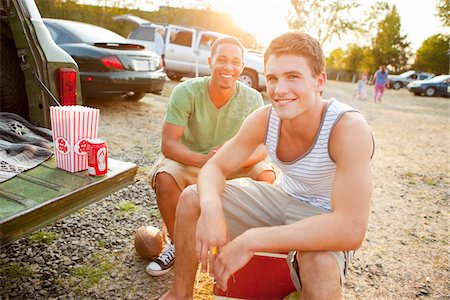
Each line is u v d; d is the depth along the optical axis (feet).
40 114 8.10
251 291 5.70
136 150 16.21
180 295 6.11
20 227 5.01
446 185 15.75
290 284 5.66
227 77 7.71
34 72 7.88
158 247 8.14
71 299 6.93
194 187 6.10
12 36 8.32
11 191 5.57
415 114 40.52
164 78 22.70
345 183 4.89
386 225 11.39
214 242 5.32
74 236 9.02
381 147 22.43
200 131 8.30
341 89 71.82
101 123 19.85
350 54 158.51
